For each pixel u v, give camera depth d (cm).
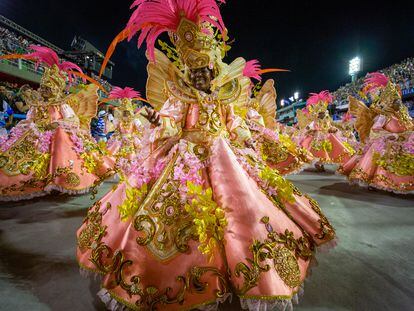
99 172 410
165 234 153
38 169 364
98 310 162
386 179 439
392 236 270
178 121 190
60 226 291
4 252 231
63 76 418
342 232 280
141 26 182
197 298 145
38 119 393
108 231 164
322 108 779
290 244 159
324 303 167
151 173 179
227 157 180
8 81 1032
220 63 206
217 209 161
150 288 144
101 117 967
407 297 173
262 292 140
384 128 467
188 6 189
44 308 164
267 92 540
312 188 503
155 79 210
